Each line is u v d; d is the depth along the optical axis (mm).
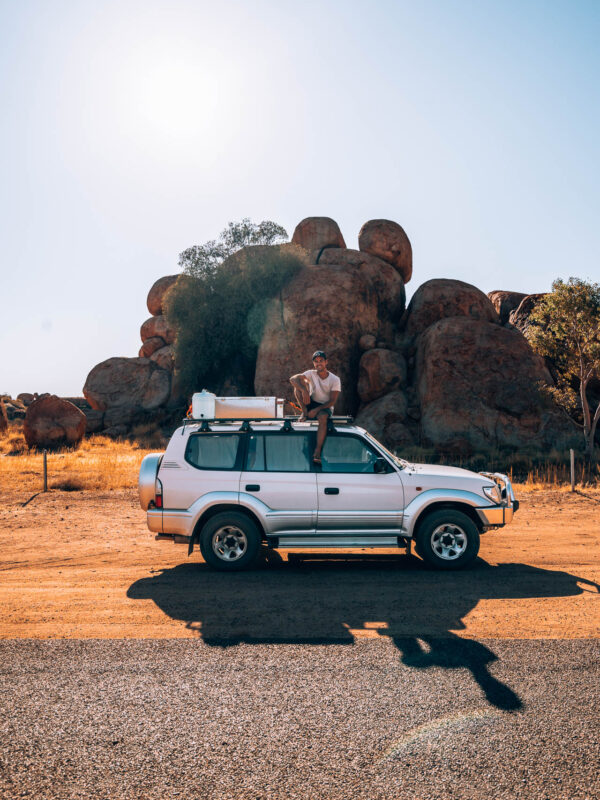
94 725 3639
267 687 4152
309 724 3639
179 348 36094
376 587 6781
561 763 3213
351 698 3979
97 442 32281
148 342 42781
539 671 4395
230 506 7773
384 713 3771
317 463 7812
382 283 35062
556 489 15789
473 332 27078
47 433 29422
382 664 4543
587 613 5777
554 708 3824
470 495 7715
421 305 33031
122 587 6812
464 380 25828
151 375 39250
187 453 7805
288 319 32531
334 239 38875
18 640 5094
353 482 7738
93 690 4113
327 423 8023
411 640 5066
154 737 3496
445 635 5180
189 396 36875
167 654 4766
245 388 36312
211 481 7695
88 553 8633
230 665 4539
